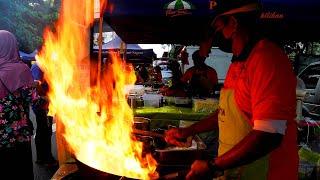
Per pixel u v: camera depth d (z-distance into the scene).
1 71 3.37
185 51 11.77
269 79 1.63
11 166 3.48
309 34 5.55
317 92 8.30
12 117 3.43
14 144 3.47
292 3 4.12
